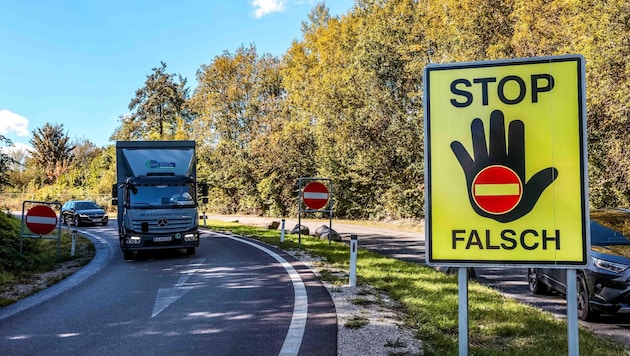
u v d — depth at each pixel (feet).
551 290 29.68
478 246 13.21
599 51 58.03
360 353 15.89
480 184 13.25
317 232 66.28
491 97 13.23
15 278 34.78
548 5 70.54
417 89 95.76
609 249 24.29
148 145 49.03
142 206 44.37
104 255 49.34
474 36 81.66
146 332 19.80
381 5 109.50
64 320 22.15
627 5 55.57
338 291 26.35
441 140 13.50
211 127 155.74
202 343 18.08
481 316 21.27
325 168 110.83
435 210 13.50
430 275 31.55
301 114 131.95
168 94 236.43
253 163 137.08
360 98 101.71
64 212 109.70
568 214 12.73
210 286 29.73
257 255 44.27
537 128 12.94
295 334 18.63
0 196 181.16
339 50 121.60
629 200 63.21
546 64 12.92
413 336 17.80
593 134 62.59
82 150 274.16
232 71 157.58
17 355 17.15
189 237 44.88
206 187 48.47
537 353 16.47
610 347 18.21
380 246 56.75
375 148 97.71
